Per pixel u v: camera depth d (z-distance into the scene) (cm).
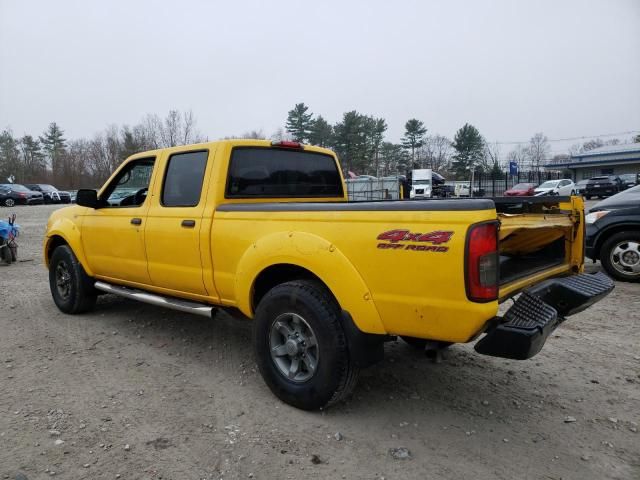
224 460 287
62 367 425
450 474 275
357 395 371
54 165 6944
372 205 304
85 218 540
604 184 3644
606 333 507
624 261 718
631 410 348
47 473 273
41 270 909
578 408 351
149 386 387
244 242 371
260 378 404
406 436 314
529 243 408
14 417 335
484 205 271
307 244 327
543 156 8694
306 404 338
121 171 510
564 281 349
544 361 437
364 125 6712
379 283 300
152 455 291
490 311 270
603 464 284
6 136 7744
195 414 341
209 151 416
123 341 493
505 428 324
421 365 429
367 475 274
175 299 457
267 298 352
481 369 420
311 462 286
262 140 445
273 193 452
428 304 282
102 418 335
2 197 3428
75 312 581
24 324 551
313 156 501
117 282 521
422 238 281
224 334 515
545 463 285
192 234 409
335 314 323
